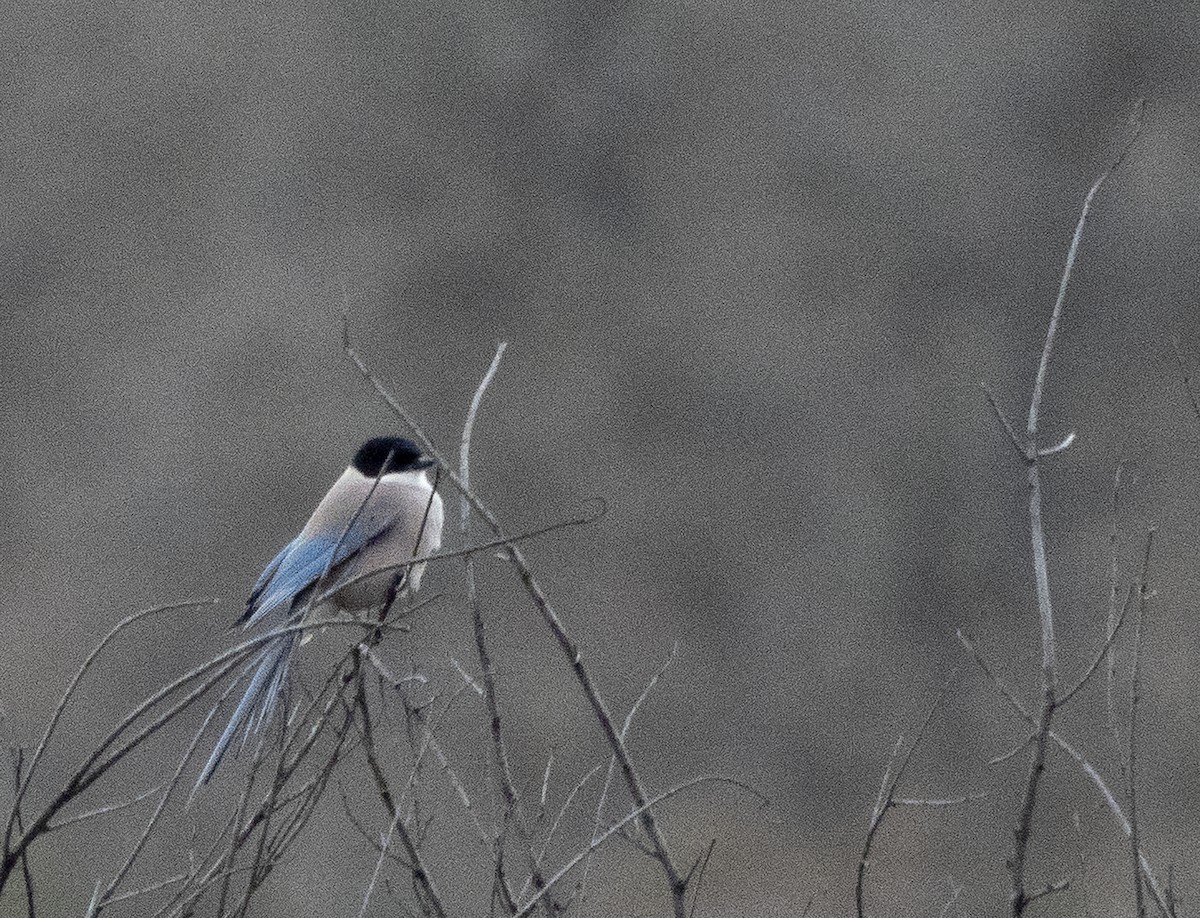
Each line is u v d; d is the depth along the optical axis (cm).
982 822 1398
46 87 2152
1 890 344
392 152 2169
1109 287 2005
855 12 2158
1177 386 1936
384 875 1003
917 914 1280
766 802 415
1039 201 2069
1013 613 1795
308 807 396
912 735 1645
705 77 2178
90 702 1631
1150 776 1473
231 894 786
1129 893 1242
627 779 418
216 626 1773
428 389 2025
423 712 476
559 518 1922
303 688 439
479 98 2194
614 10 2206
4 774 1074
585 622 1812
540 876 407
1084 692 1598
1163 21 2083
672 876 410
